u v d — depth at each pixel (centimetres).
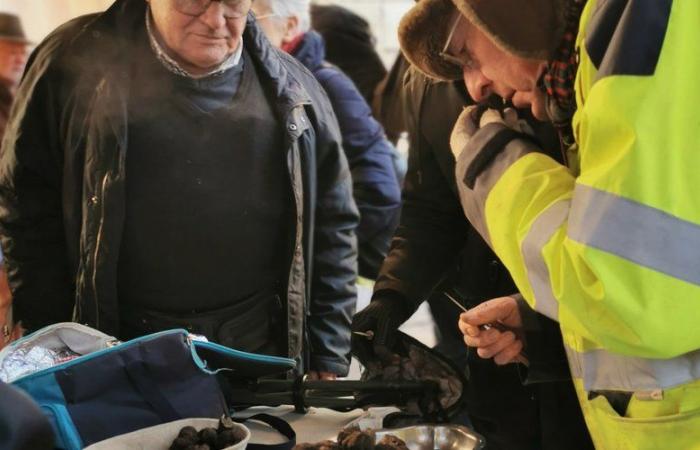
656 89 99
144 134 167
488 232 125
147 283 174
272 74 176
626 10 101
